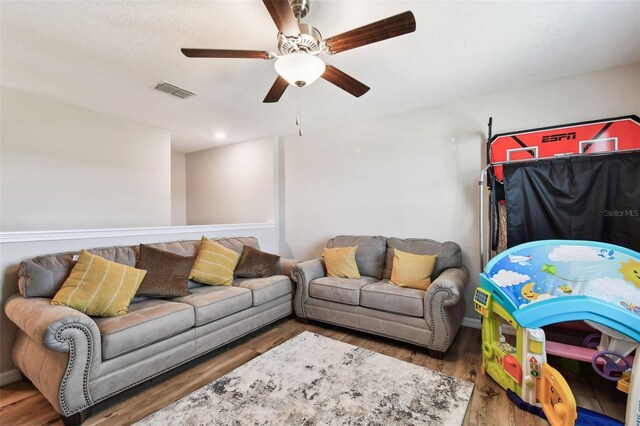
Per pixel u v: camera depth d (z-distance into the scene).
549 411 1.60
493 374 2.04
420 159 3.37
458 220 3.15
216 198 5.27
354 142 3.85
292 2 1.58
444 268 2.97
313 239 4.24
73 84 2.70
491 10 1.74
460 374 2.16
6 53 2.17
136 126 3.79
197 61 2.30
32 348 1.92
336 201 4.02
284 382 1.67
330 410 1.44
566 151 2.61
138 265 2.58
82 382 1.70
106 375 1.81
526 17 1.81
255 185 4.72
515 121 2.84
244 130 4.21
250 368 1.81
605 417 1.63
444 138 3.21
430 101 3.15
